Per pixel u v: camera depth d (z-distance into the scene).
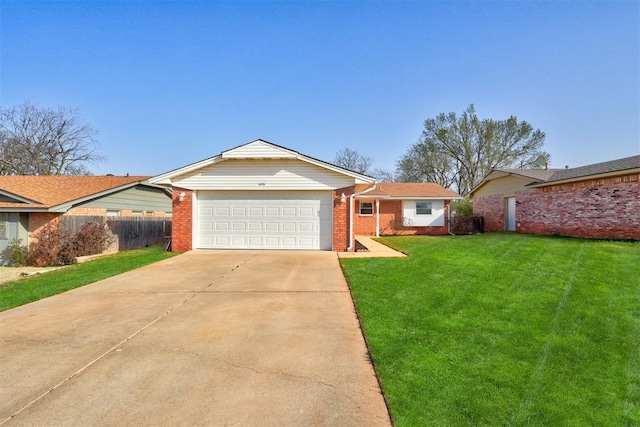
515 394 3.09
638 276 7.27
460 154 36.12
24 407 2.90
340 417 2.76
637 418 2.78
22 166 31.08
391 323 4.85
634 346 4.09
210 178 12.63
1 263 12.34
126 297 6.39
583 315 5.09
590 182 14.39
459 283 7.00
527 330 4.56
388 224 21.33
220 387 3.20
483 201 23.59
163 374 3.45
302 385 3.24
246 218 12.81
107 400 3.00
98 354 3.93
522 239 14.38
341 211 12.43
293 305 5.82
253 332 4.59
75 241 12.48
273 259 10.52
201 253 11.84
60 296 6.51
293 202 12.73
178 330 4.68
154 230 17.34
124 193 16.64
